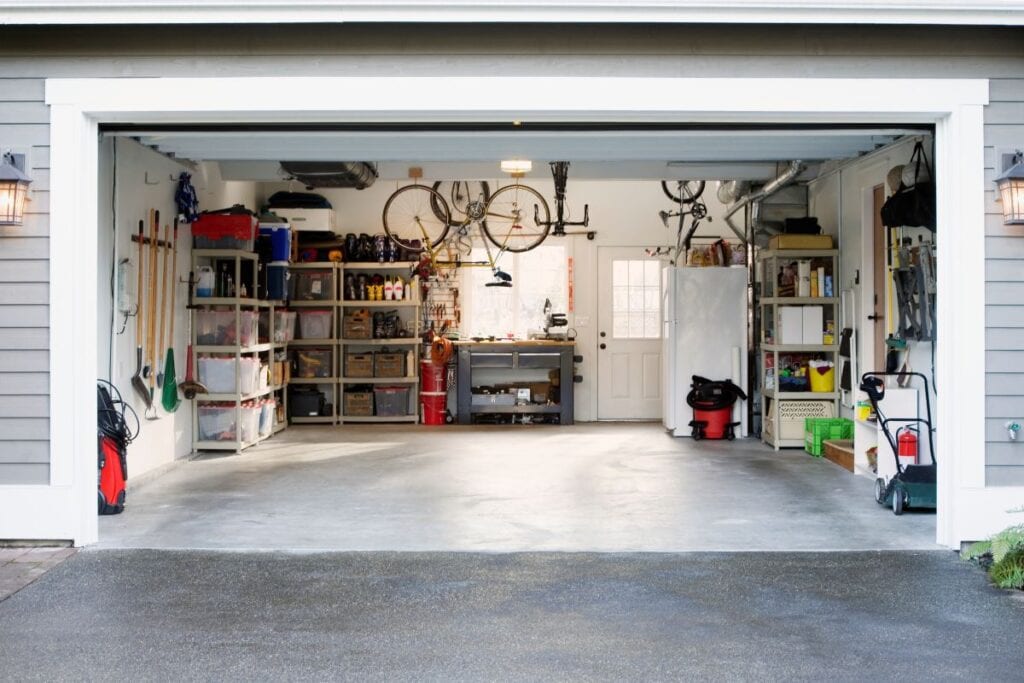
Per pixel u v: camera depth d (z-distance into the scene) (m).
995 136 5.06
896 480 6.04
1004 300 5.03
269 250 9.69
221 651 3.58
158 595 4.29
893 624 3.89
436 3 4.68
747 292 9.80
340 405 11.02
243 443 8.84
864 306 7.94
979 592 4.34
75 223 5.01
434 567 4.77
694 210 10.52
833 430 8.44
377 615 4.02
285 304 10.76
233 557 4.96
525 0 4.67
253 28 5.06
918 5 4.71
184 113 5.09
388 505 6.32
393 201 11.20
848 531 5.55
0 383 5.03
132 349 7.22
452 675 3.35
